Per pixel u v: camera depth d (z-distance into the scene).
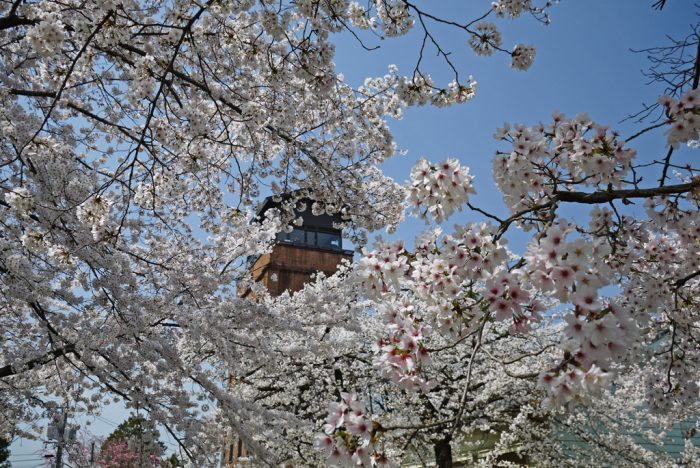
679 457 11.70
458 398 10.28
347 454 2.58
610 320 2.16
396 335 2.98
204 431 6.27
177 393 6.12
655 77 4.27
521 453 11.45
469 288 3.12
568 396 2.20
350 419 2.58
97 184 5.78
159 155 6.90
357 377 10.93
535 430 10.51
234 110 6.63
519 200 3.77
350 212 7.49
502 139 3.39
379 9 5.80
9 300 5.86
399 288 3.26
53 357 5.67
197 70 6.66
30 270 4.97
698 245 4.41
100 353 5.72
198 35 5.38
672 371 5.30
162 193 6.79
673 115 3.06
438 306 3.13
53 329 5.60
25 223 5.16
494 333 10.55
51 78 5.89
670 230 4.13
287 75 5.95
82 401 6.97
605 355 2.18
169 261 6.65
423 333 2.94
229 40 6.03
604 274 2.33
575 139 3.22
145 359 5.98
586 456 11.08
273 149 7.70
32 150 5.23
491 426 11.25
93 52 5.47
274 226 7.38
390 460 2.58
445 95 5.64
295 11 5.50
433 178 3.14
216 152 7.65
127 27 4.56
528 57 5.12
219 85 6.60
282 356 7.86
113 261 5.48
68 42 5.66
